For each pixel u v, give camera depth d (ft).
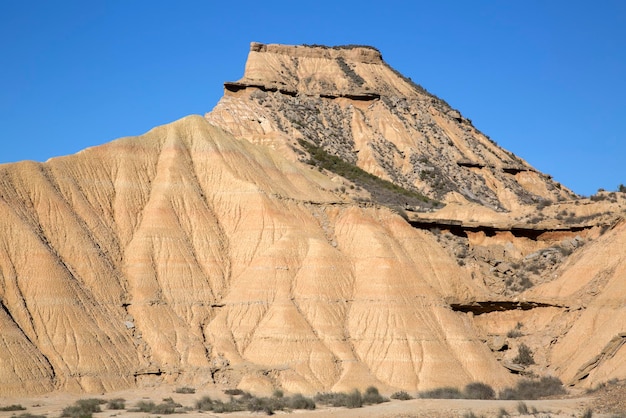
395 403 291.17
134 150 378.32
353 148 653.30
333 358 325.01
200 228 361.30
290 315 332.19
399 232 387.75
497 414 271.28
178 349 319.68
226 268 355.36
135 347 317.22
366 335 338.34
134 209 361.51
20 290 311.47
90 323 313.12
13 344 292.61
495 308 385.09
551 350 360.07
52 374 294.05
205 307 339.16
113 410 269.85
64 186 353.72
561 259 418.72
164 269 344.08
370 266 359.05
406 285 355.36
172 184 369.71
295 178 417.28
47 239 331.77
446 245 425.28
